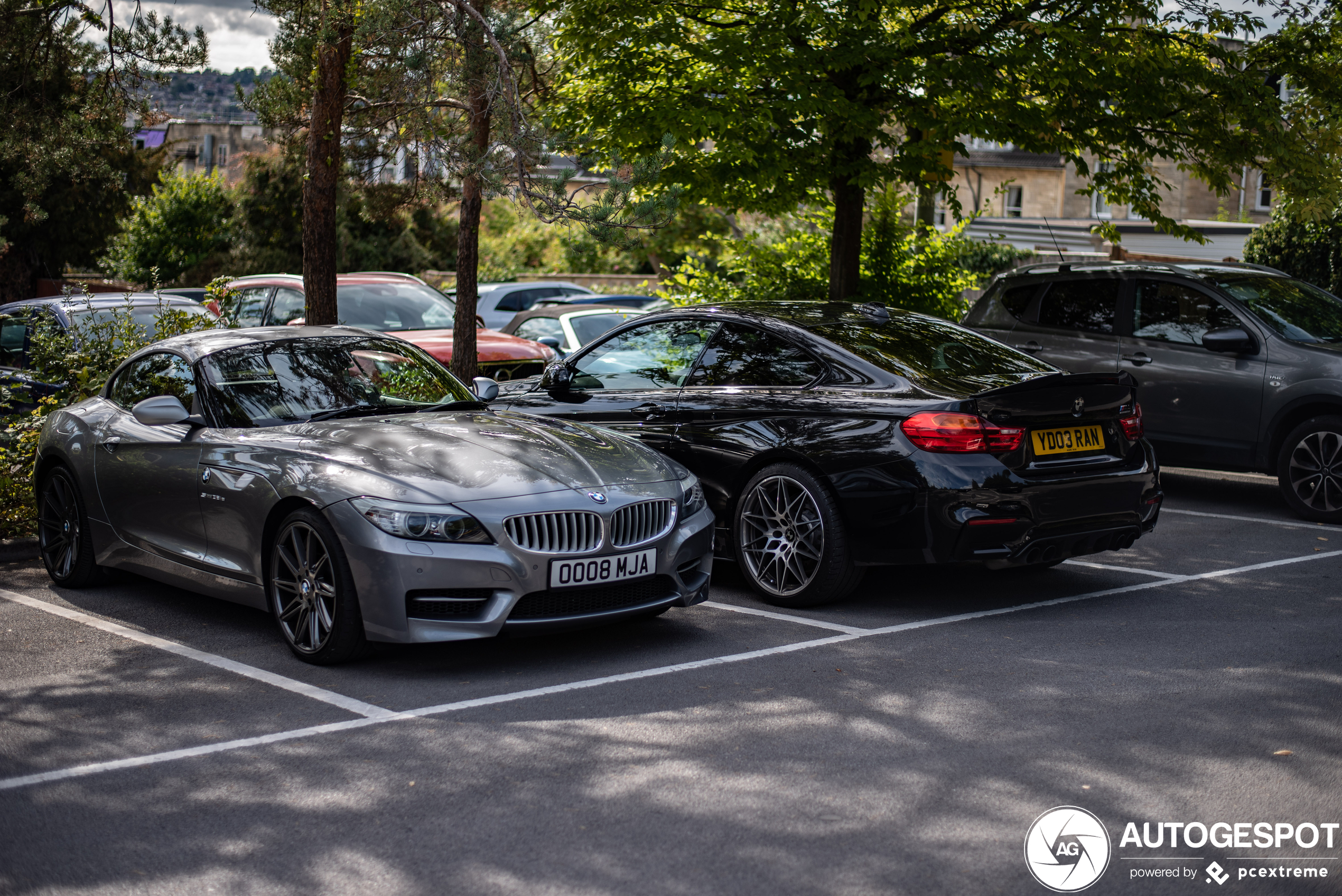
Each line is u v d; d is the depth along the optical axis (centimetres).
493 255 3891
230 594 577
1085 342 1011
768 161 1092
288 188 3077
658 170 766
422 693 495
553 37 1111
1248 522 887
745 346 680
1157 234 2325
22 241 2334
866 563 608
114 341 904
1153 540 820
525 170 791
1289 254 1505
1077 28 1104
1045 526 592
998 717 457
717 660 538
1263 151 1178
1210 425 937
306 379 630
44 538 707
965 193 3969
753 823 363
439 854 345
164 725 459
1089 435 621
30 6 989
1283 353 898
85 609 645
